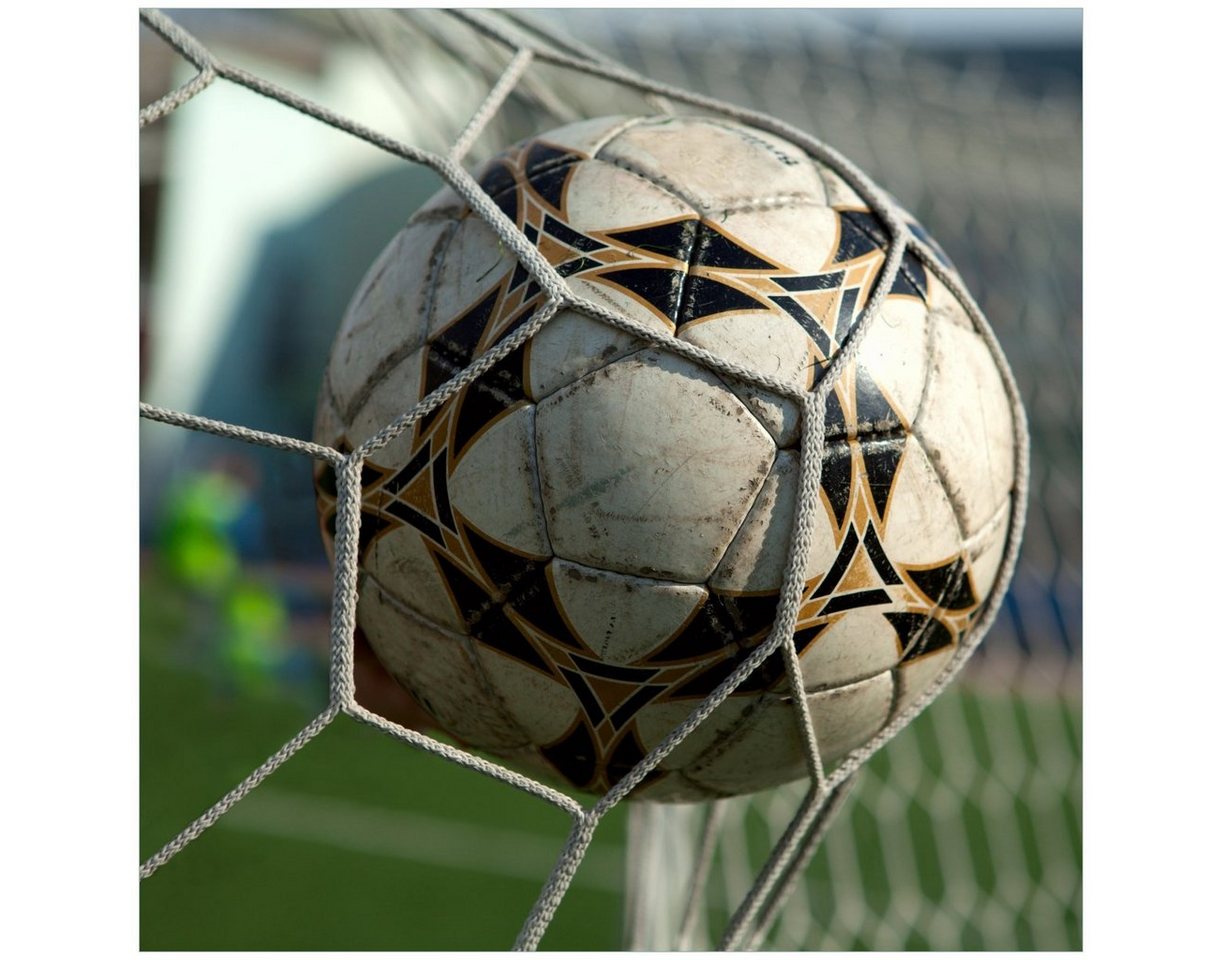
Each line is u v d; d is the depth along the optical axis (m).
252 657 5.77
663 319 1.34
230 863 4.04
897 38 4.84
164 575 7.45
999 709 6.36
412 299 1.48
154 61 8.49
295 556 8.80
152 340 8.89
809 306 1.38
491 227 1.43
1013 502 1.62
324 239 9.15
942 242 5.64
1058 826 4.90
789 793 3.97
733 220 1.43
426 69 3.29
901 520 1.40
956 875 4.43
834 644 1.41
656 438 1.31
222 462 8.95
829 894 4.20
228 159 8.85
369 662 3.87
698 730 1.46
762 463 1.32
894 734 1.61
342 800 4.62
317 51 8.72
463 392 1.37
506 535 1.36
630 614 1.34
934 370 1.46
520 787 1.42
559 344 1.34
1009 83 5.61
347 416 1.52
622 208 1.43
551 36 2.11
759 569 1.34
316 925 3.63
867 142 4.95
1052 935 3.98
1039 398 5.73
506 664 1.42
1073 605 6.72
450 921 3.74
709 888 3.95
